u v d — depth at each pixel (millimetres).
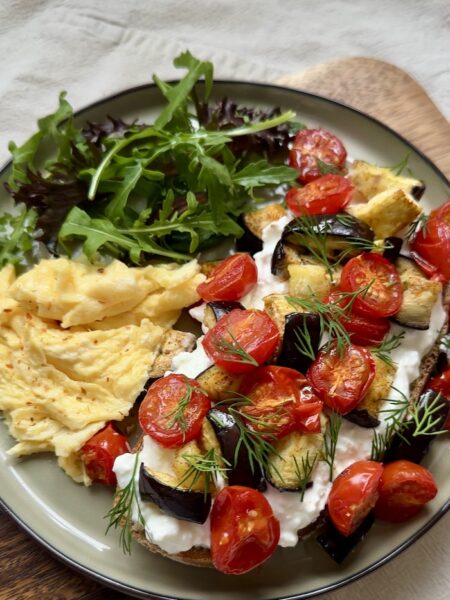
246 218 348
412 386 313
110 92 427
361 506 274
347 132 392
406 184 341
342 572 289
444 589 306
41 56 432
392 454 295
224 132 362
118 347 322
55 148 384
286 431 273
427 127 398
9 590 302
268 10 453
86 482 308
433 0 450
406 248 326
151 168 368
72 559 292
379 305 296
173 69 437
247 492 263
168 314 338
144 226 344
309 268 306
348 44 447
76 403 312
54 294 322
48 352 315
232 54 441
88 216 339
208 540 272
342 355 284
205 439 276
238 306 312
